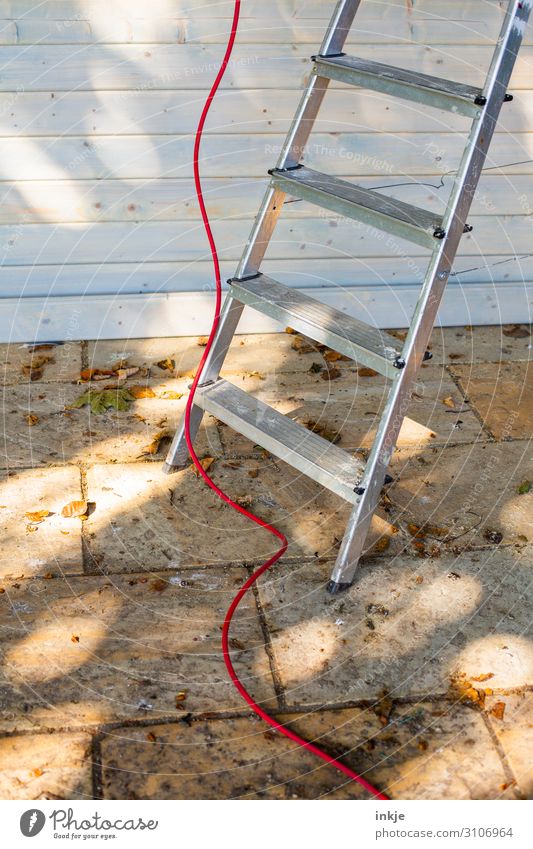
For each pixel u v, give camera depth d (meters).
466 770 1.85
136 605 2.20
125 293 3.27
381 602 2.25
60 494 2.54
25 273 3.17
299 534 2.46
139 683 2.00
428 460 2.76
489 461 2.77
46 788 1.76
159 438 2.78
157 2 2.80
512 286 3.46
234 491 2.60
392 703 1.99
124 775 1.80
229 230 3.22
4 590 2.21
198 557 2.36
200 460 2.70
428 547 2.43
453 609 2.24
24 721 1.89
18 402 2.91
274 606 2.22
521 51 3.07
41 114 2.91
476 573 2.35
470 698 2.00
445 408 3.01
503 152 3.24
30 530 2.40
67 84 2.88
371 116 3.09
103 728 1.89
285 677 2.04
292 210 3.19
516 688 2.04
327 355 3.27
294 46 2.94
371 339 2.24
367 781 1.82
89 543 2.38
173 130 3.01
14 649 2.06
